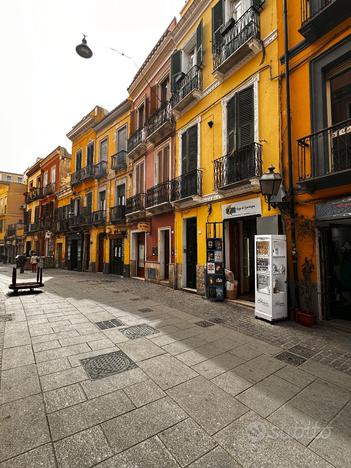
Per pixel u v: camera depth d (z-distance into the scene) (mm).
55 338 4566
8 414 2500
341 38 5301
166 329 5121
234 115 7844
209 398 2799
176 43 11328
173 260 10883
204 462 1957
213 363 3645
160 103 12711
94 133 19484
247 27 7254
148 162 13289
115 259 16594
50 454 2027
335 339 4602
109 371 3379
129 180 15539
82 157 20984
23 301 7688
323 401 2758
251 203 7172
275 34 6707
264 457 2010
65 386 3014
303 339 4598
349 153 5195
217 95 8656
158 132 11812
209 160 8930
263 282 5793
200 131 9422
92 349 4094
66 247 22234
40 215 27781
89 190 19688
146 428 2324
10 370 3387
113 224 16484
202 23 9508
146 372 3365
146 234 13055
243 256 8555
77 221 20250
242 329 5145
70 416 2482
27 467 1903
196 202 9227
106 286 11031
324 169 5426
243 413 2549
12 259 34219
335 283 5797
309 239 5695
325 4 5484
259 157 6867
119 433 2262
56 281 12711
